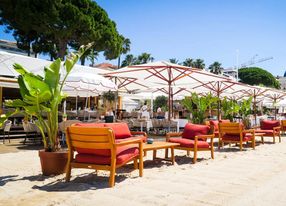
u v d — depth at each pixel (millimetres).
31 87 4875
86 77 9578
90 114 14797
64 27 26172
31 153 7766
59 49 28422
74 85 9820
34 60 12750
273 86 79375
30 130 9508
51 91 5094
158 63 10539
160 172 5629
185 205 3666
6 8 26078
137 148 5484
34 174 5285
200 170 5895
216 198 3977
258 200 3918
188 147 6863
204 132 7414
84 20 26391
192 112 11477
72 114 13570
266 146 10523
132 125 12664
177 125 12727
